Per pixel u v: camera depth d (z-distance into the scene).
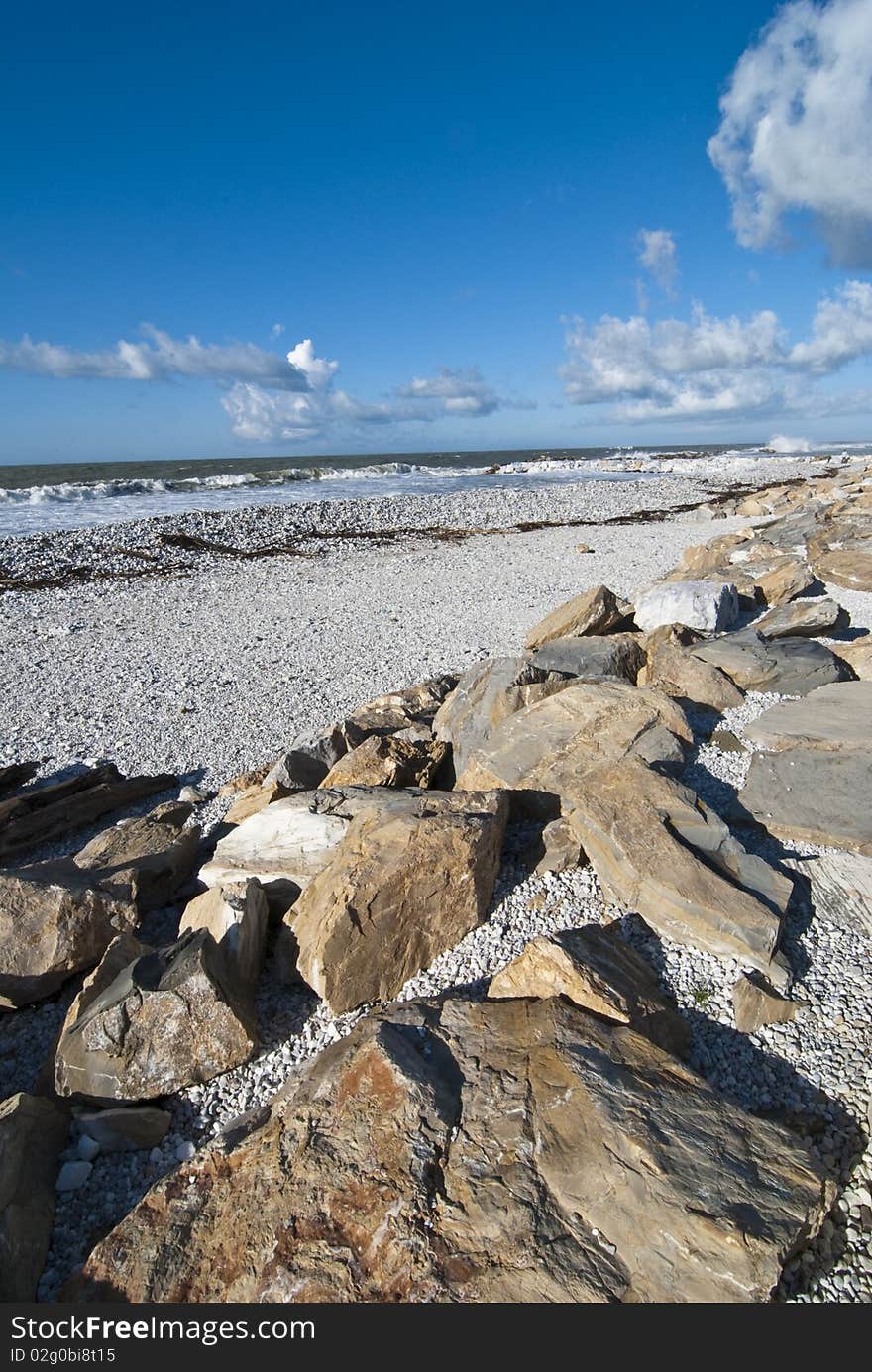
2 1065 4.59
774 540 16.31
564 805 5.65
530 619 14.20
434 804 5.38
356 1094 3.38
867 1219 3.06
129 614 15.89
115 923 5.24
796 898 4.86
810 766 5.95
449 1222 2.84
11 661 12.66
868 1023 3.96
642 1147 2.99
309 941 4.61
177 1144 3.86
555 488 42.94
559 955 4.09
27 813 7.35
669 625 9.07
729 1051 3.88
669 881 4.67
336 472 55.62
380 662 12.00
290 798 6.27
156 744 9.34
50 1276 3.27
